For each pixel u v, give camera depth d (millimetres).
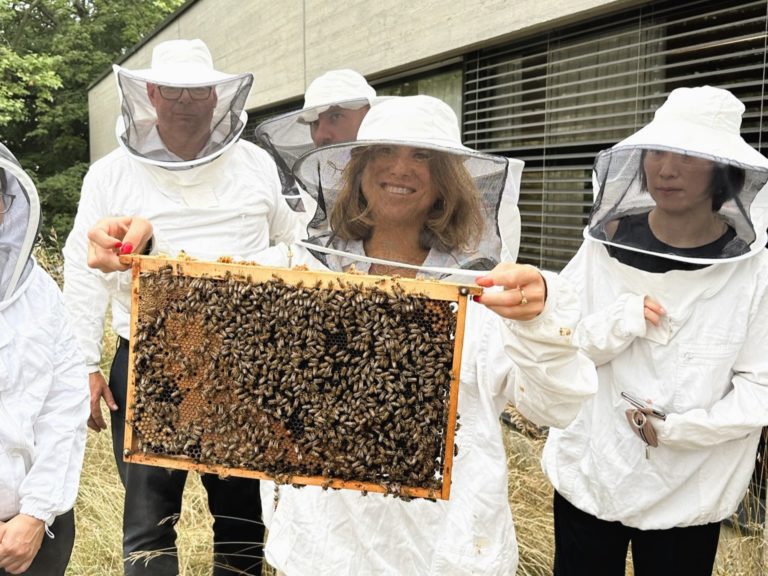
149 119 2814
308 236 1933
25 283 2084
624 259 2328
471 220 1805
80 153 22078
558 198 4586
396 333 1621
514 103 4828
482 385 1888
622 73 3850
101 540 3586
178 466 1727
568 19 4023
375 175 1793
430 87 5809
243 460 1694
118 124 2932
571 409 1783
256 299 1659
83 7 23422
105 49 23438
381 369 1635
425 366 1616
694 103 2143
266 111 10148
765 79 3111
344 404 1646
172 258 1714
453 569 1814
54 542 2215
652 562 2350
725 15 3334
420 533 1852
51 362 2125
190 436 1700
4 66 16250
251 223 3057
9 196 1925
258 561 3041
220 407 1692
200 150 2869
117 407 2900
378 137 1788
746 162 2033
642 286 2283
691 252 2215
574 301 1646
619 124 4000
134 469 2793
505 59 4879
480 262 1841
